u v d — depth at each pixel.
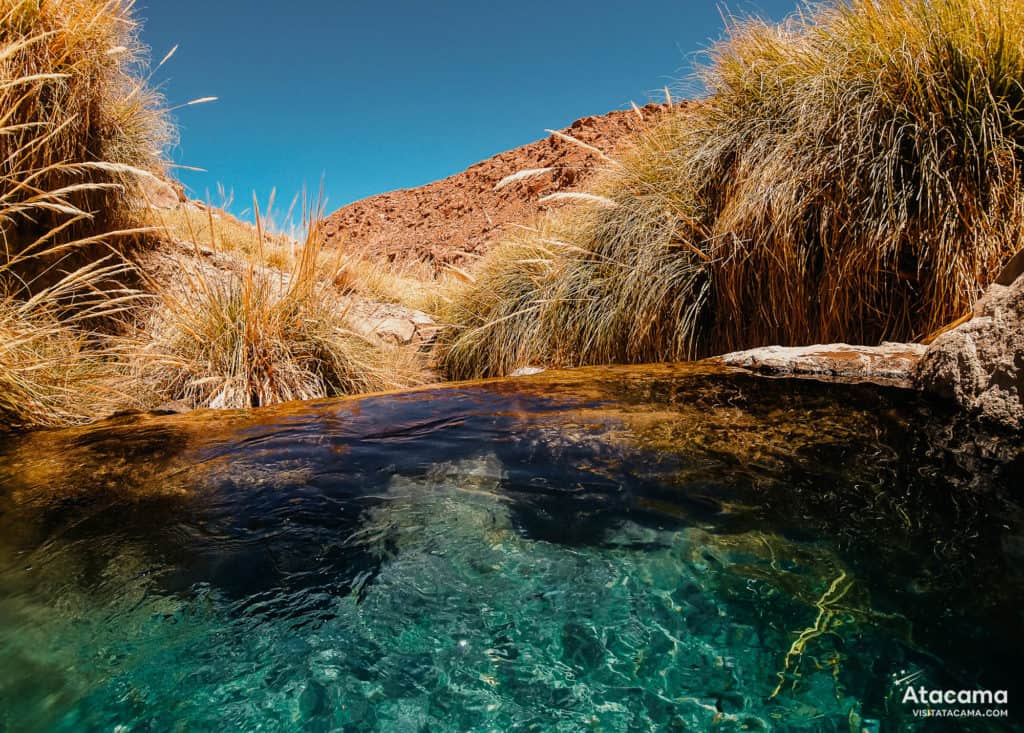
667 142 4.73
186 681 0.92
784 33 4.19
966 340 2.03
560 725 0.84
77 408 2.92
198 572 1.23
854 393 2.25
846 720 0.82
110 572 1.22
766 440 1.82
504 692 0.90
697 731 0.82
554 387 2.72
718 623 1.03
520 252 5.73
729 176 4.09
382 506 1.52
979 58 3.12
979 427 1.81
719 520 1.36
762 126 3.93
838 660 0.92
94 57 4.42
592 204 5.12
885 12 3.54
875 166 3.19
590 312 4.54
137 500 1.59
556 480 1.63
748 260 3.79
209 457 1.95
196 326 3.92
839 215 3.36
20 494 1.65
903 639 0.95
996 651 0.91
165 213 6.47
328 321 4.42
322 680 0.93
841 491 1.45
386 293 7.21
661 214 4.37
